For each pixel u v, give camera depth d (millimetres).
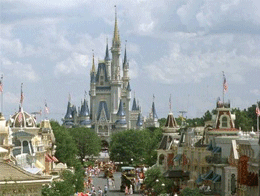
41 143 157125
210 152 136500
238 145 113812
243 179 100125
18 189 53125
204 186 127625
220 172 121062
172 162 185375
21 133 130875
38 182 54062
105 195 168750
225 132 129375
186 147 154875
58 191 101250
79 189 141250
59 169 157375
